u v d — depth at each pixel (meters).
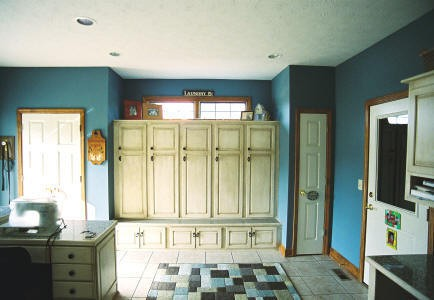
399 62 2.18
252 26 2.14
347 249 2.93
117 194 3.48
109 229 2.17
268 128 3.53
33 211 2.00
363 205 2.62
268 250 3.39
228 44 2.53
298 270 2.89
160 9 1.87
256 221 3.47
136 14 1.94
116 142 3.45
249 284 2.59
